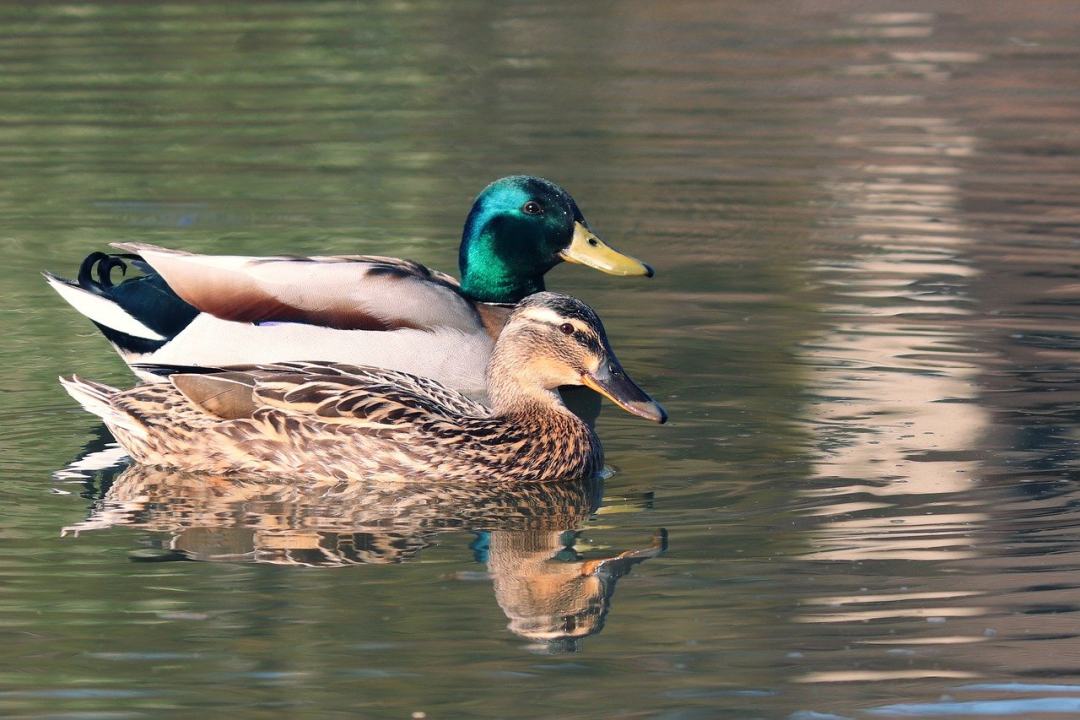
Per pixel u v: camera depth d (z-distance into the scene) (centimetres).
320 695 844
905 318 1558
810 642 904
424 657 890
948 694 846
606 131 2283
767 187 2036
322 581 993
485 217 1558
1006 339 1488
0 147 2194
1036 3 3139
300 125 2306
